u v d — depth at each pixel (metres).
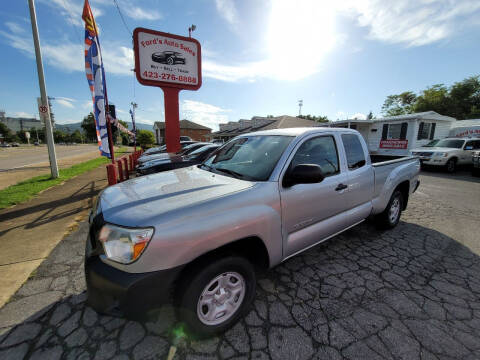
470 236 3.55
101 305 1.50
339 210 2.67
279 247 2.07
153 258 1.46
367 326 1.87
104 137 5.31
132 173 9.38
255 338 1.77
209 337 1.77
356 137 3.04
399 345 1.69
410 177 3.85
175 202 1.72
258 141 2.76
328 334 1.79
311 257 2.94
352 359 1.59
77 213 4.63
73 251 3.11
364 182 2.96
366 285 2.38
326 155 2.59
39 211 4.75
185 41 8.30
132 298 1.43
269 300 2.18
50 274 2.60
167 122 8.61
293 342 1.73
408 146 14.34
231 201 1.78
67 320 1.95
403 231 3.74
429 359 1.58
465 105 27.92
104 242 1.55
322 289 2.33
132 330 1.85
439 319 1.93
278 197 2.03
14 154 25.42
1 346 1.70
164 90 8.41
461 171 10.66
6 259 2.90
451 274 2.57
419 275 2.55
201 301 1.69
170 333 1.82
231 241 1.72
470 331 1.80
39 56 7.73
